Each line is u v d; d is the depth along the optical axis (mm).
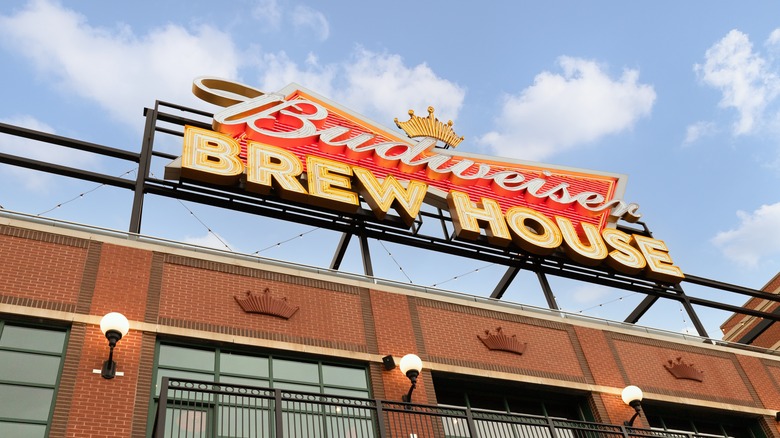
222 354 16125
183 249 17375
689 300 25703
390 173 24938
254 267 17797
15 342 14383
